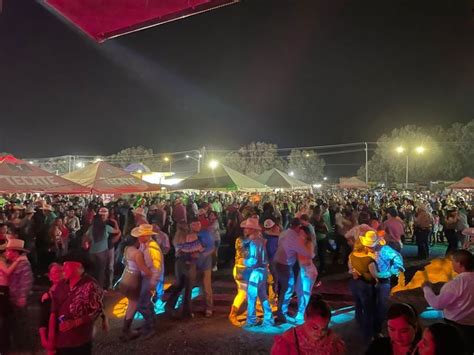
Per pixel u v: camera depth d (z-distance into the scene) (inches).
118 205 621.9
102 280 376.5
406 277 451.5
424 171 2719.0
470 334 161.2
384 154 3031.5
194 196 1161.4
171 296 321.4
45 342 163.6
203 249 322.7
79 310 163.8
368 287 245.6
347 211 551.2
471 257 169.0
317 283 420.5
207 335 283.0
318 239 474.3
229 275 475.2
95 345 265.6
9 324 236.1
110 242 404.8
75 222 569.0
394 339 117.9
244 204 729.0
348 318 318.0
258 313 327.6
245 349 259.6
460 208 676.7
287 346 128.6
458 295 163.0
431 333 100.0
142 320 318.3
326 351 126.4
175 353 254.7
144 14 95.1
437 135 2731.3
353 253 251.3
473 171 2534.5
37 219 503.5
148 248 276.7
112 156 3548.2
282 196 1047.0
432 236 732.0
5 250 242.2
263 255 303.7
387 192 1691.7
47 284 423.5
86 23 97.4
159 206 644.7
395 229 420.8
